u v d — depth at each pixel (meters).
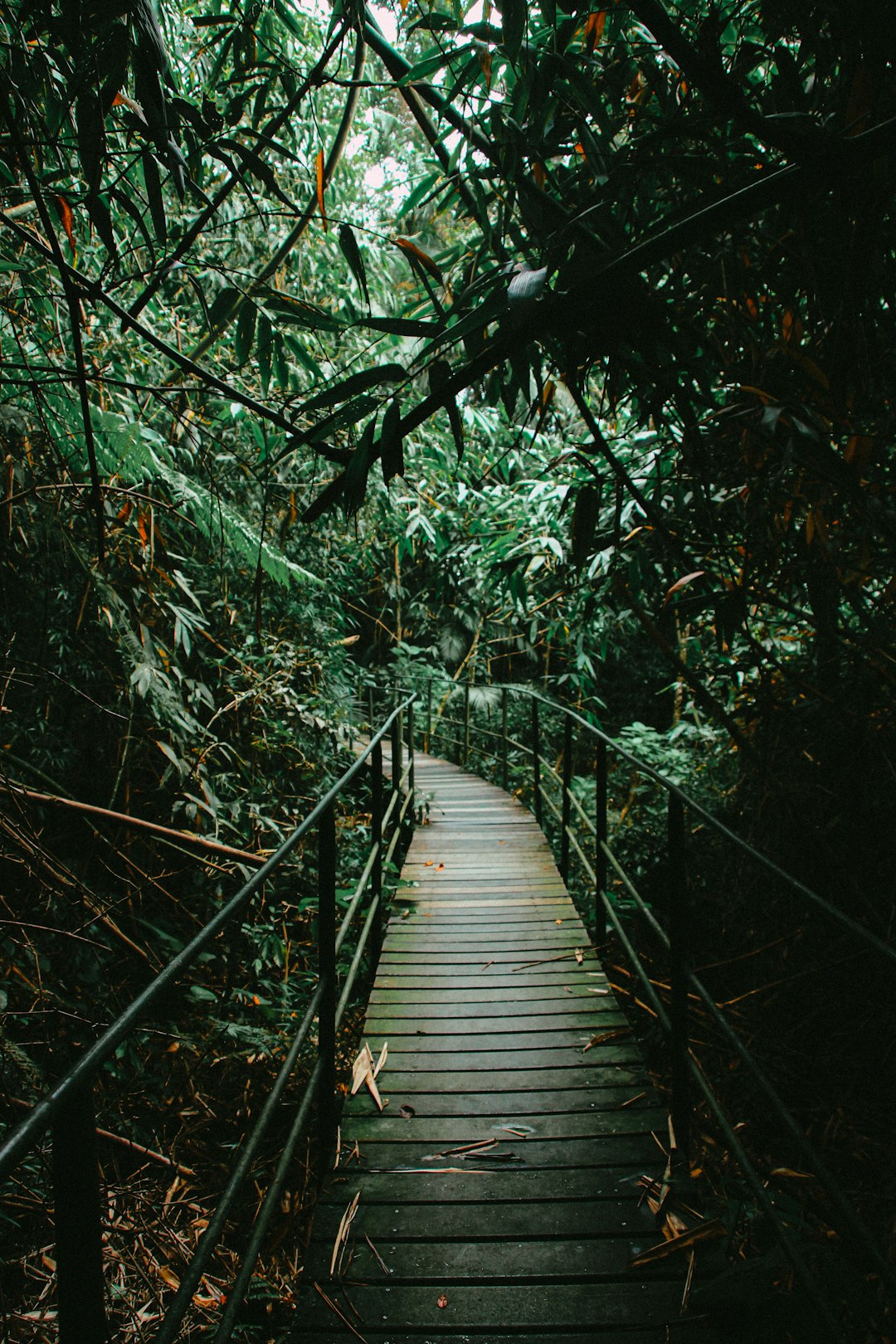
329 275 4.42
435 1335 1.59
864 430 2.29
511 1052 2.73
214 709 4.23
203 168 3.04
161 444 3.25
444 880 4.86
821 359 2.14
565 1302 1.66
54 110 1.94
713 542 2.96
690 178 1.87
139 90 1.71
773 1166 3.11
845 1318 1.92
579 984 3.28
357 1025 3.55
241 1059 3.42
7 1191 2.29
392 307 4.81
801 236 1.81
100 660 3.63
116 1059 3.06
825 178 1.41
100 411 2.96
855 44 1.60
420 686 10.82
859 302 1.88
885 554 2.47
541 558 4.78
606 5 1.80
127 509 3.22
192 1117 3.21
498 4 1.61
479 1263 1.77
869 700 3.20
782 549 2.64
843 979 3.60
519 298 1.45
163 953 3.68
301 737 5.05
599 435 2.11
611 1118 2.33
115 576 3.62
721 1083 3.64
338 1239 1.84
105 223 1.82
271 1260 2.54
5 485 2.84
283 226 4.16
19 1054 2.40
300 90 1.96
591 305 1.65
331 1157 2.14
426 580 9.99
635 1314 1.62
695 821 5.13
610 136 1.92
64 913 3.13
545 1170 2.09
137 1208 2.64
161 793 4.09
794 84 1.88
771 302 2.21
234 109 2.04
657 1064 3.80
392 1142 2.23
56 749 3.54
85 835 3.74
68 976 3.12
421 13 1.94
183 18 3.31
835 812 3.46
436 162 2.53
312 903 4.04
